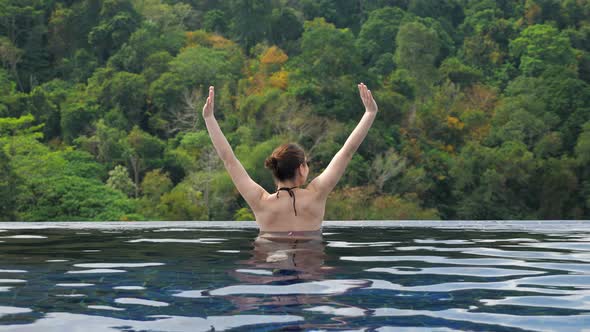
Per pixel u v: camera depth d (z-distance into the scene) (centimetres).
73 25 5153
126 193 3108
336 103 3869
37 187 2455
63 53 5144
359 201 3077
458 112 4209
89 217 2441
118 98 4162
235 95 4450
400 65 5222
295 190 276
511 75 5225
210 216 3034
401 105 4031
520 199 3459
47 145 3881
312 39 4384
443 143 3884
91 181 2694
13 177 2384
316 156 3481
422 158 3638
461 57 5581
